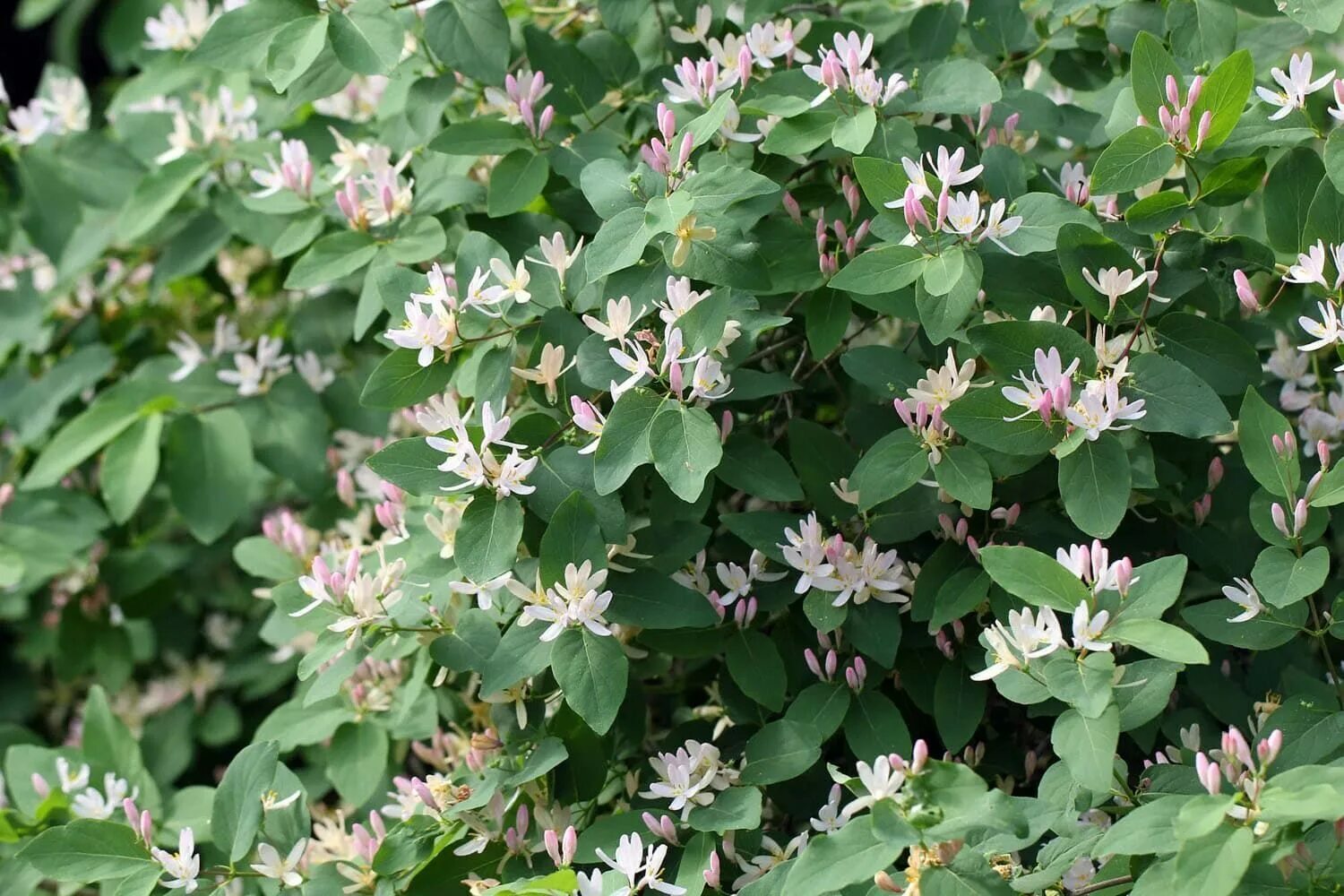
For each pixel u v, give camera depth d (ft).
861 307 6.00
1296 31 5.97
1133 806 5.35
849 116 5.65
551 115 5.79
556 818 5.61
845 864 5.16
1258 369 5.58
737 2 6.07
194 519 6.39
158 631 6.97
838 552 5.56
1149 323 5.60
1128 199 5.81
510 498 5.48
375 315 5.85
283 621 6.15
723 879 5.54
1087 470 5.36
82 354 6.82
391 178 5.91
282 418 6.48
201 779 6.98
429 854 5.59
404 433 6.59
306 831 5.65
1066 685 5.21
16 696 7.23
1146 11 5.95
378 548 5.82
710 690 5.95
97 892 6.52
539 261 5.67
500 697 5.64
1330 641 5.95
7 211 6.95
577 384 5.63
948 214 5.45
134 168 6.70
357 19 5.76
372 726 6.01
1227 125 5.49
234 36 5.78
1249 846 5.01
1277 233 5.65
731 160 5.81
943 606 5.52
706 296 5.46
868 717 5.59
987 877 5.16
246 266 7.03
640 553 5.62
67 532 6.70
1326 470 5.41
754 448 5.63
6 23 10.41
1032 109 5.91
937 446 5.50
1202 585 5.90
